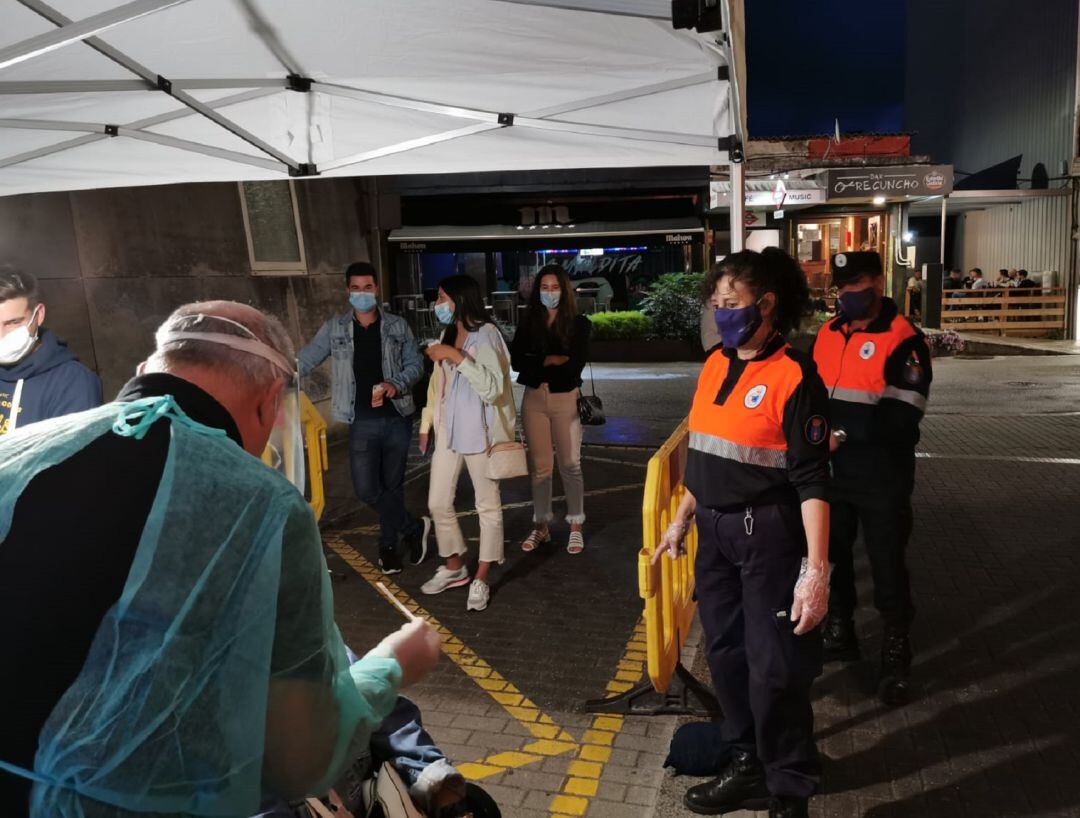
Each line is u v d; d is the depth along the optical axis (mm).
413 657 1312
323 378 9711
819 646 2553
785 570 2504
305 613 1021
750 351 2537
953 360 17297
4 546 930
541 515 5598
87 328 6691
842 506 3564
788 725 2539
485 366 4418
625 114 4098
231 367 1144
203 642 931
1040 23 23594
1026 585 4711
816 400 2418
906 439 3359
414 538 5387
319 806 1266
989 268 26062
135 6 2301
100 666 891
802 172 18234
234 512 973
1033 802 2773
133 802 901
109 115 3797
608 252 20328
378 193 11188
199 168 4574
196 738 926
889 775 2955
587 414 5566
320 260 9977
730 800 2766
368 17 2980
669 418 10828
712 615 2699
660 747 3264
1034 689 3535
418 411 10781
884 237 21078
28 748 876
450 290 4492
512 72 3646
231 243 8391
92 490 947
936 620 4281
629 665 3973
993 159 27078
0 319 2771
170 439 995
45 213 6328
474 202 16734
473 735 3391
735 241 4184
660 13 2867
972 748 3107
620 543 5742
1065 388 12742
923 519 6086
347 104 4039
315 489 5230
